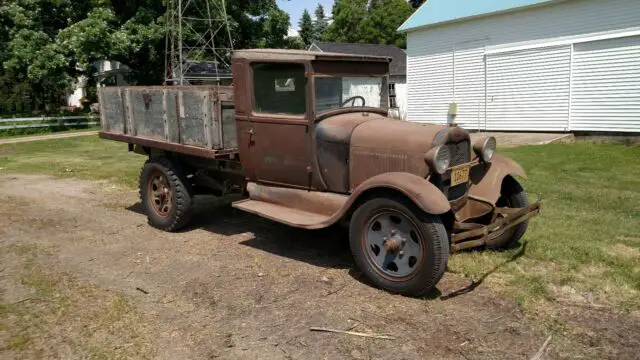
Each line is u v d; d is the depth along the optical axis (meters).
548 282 4.02
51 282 4.22
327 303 3.75
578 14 12.75
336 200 4.43
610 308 3.60
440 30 16.16
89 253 4.97
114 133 6.35
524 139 13.07
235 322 3.49
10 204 7.05
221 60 20.45
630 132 12.19
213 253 4.93
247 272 4.40
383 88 5.14
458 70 15.89
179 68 18.20
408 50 17.28
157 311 3.67
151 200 5.87
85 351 3.14
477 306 3.65
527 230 5.23
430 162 3.80
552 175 8.27
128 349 3.15
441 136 4.00
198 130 5.12
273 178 4.93
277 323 3.46
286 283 4.14
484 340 3.20
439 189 3.99
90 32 18.00
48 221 6.16
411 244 3.80
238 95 4.95
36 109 32.59
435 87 16.72
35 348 3.18
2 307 3.74
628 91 12.12
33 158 11.89
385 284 3.89
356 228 4.02
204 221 6.09
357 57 4.72
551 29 13.37
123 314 3.62
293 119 4.57
